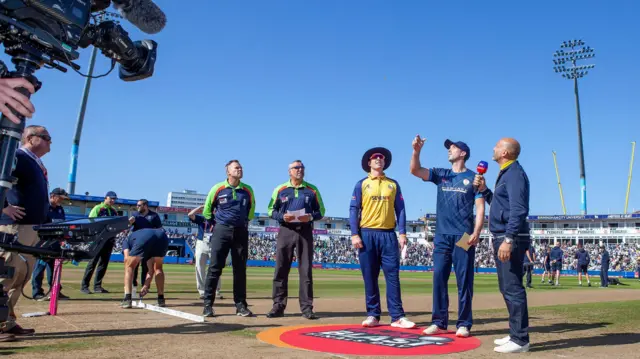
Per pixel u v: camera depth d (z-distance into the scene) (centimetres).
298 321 584
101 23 370
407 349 395
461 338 466
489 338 472
